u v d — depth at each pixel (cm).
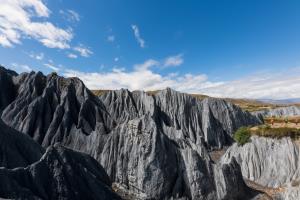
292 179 6681
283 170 7038
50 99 9344
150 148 6362
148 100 11725
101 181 5694
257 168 7550
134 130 6756
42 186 4522
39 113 8781
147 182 6134
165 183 6109
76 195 4731
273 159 7394
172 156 6419
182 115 11794
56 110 8900
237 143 8575
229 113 12875
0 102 9481
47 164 4800
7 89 9900
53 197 4556
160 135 6538
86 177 5119
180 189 6116
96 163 6094
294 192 5797
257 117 13612
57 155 4991
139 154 6400
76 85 10262
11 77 10481
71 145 8056
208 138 11131
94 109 9388
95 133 8006
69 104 9231
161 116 11619
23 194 4041
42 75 10350
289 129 7756
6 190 3934
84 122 8806
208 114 11688
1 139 5288
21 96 9481
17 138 5647
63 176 4762
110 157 6831
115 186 6391
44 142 8194
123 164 6550
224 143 11294
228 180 6016
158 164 6225
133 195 6147
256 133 8200
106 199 5084
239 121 12875
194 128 11556
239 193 6084
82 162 5603
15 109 8894
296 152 7138
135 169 6319
